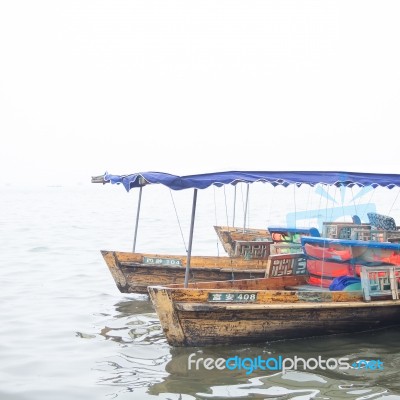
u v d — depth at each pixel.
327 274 11.52
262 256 14.97
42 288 15.88
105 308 13.46
